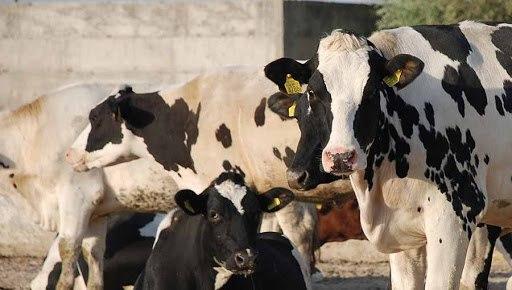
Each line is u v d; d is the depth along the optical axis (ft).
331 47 34.96
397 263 38.78
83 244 52.49
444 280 36.22
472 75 37.42
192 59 113.91
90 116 47.88
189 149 46.11
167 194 51.03
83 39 115.24
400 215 36.83
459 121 36.86
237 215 36.65
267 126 44.06
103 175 51.52
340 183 43.39
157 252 40.06
